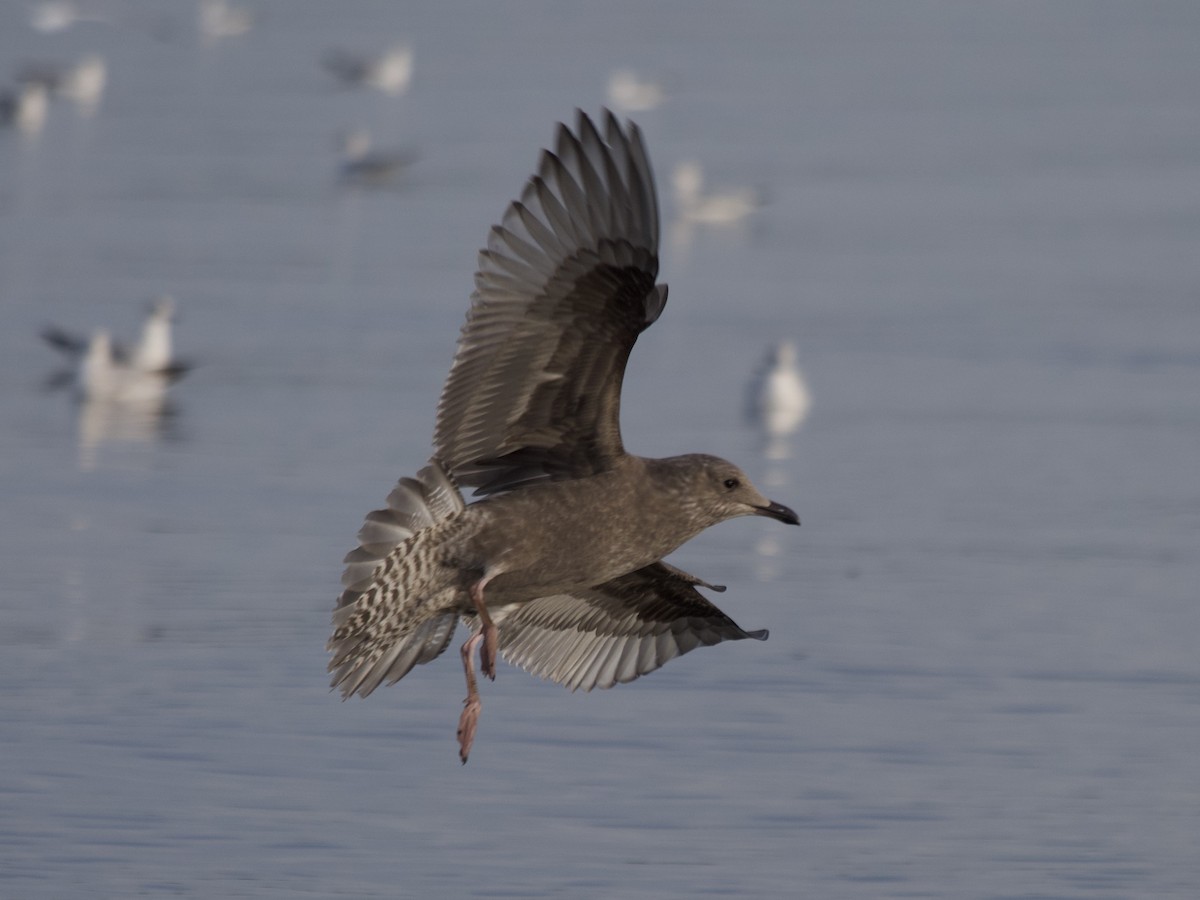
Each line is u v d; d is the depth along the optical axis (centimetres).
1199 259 3378
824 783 1202
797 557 1719
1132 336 2758
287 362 2555
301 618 1508
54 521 1802
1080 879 1075
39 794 1163
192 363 2503
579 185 814
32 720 1274
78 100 5625
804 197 4188
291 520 1806
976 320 2895
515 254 834
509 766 1223
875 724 1298
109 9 8288
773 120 5403
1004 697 1352
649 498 887
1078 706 1338
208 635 1460
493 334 847
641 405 2358
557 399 865
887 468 2045
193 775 1197
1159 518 1839
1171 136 5034
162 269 3247
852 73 6506
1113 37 7750
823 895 1049
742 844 1112
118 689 1337
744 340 2781
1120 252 3456
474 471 878
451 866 1079
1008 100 5803
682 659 1433
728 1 9462
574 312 841
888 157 4741
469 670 848
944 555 1714
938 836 1125
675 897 1045
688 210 3944
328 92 6003
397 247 3481
